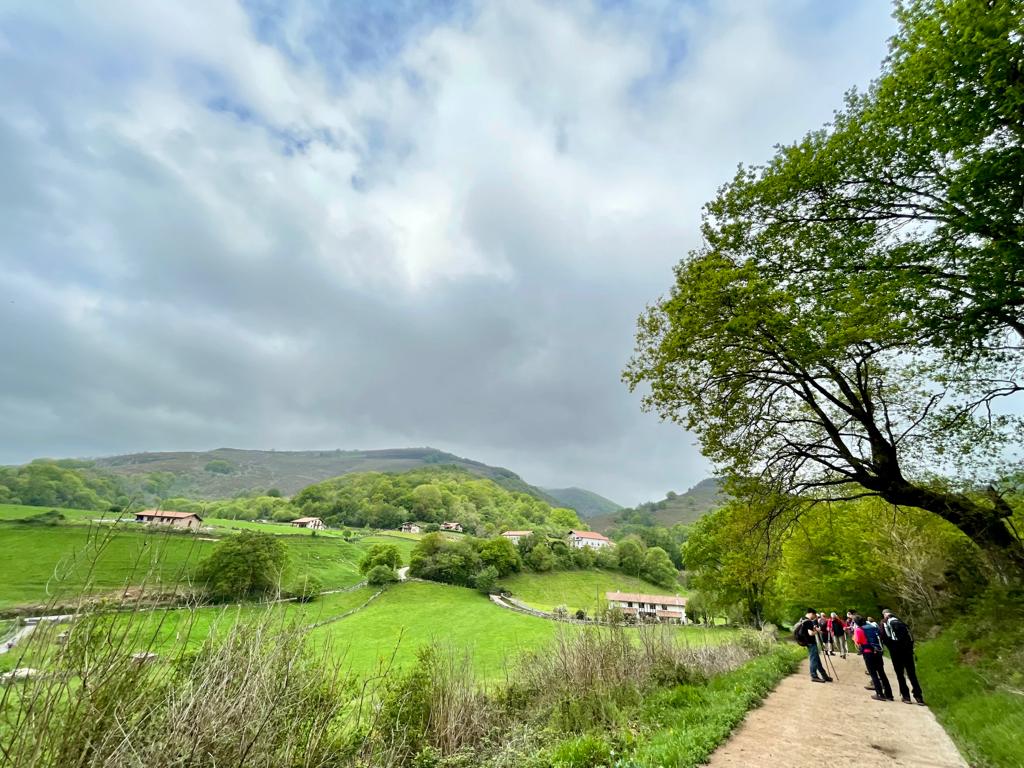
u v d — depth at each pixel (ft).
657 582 295.07
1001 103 29.55
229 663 15.11
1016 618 38.37
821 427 51.78
